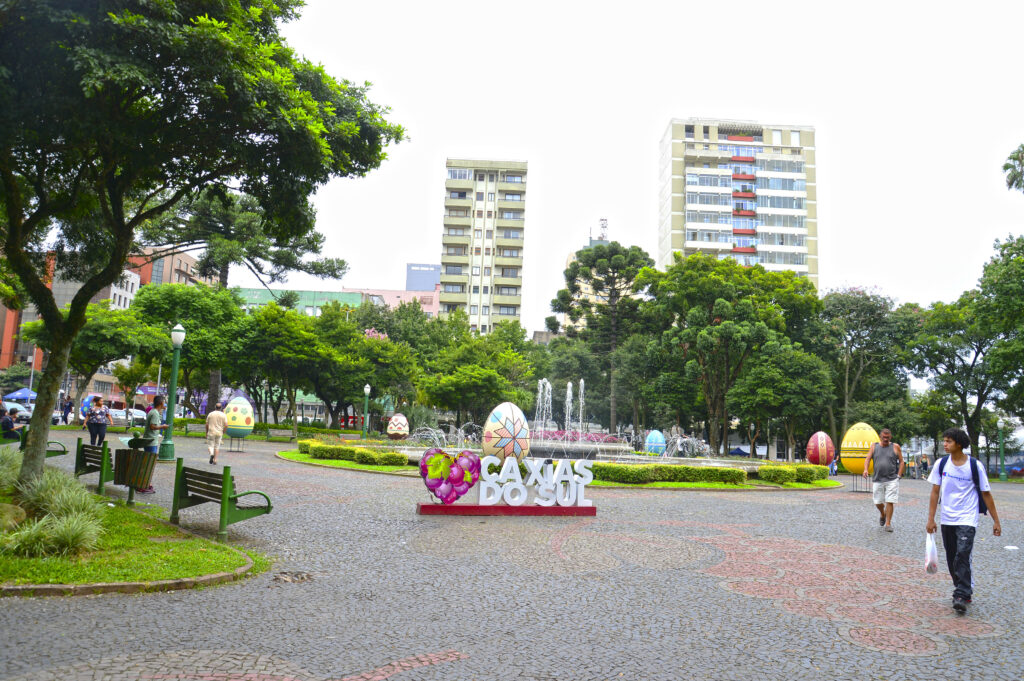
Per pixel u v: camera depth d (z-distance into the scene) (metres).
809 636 5.79
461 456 12.63
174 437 32.56
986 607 6.92
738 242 94.31
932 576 8.41
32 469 9.87
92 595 6.21
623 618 6.16
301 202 10.73
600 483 19.73
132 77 7.96
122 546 7.81
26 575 6.44
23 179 11.55
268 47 9.54
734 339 41.19
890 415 46.84
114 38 8.31
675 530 11.59
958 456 7.05
